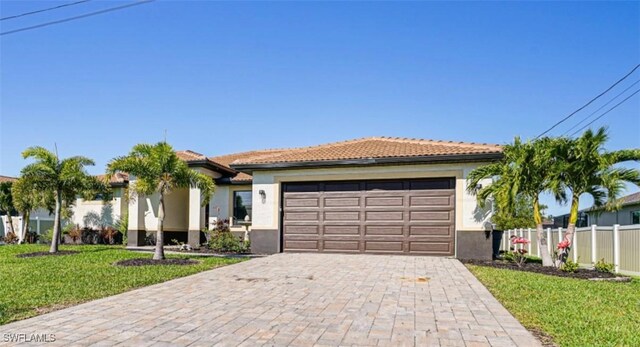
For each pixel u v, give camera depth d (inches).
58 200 687.7
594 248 539.5
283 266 501.7
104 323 254.2
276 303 310.2
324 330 242.2
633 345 217.6
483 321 262.2
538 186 525.3
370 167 647.8
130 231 829.2
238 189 839.7
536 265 538.0
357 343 219.6
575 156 495.2
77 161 699.4
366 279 413.1
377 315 276.4
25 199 775.7
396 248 633.6
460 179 605.6
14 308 289.0
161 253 571.8
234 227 804.0
